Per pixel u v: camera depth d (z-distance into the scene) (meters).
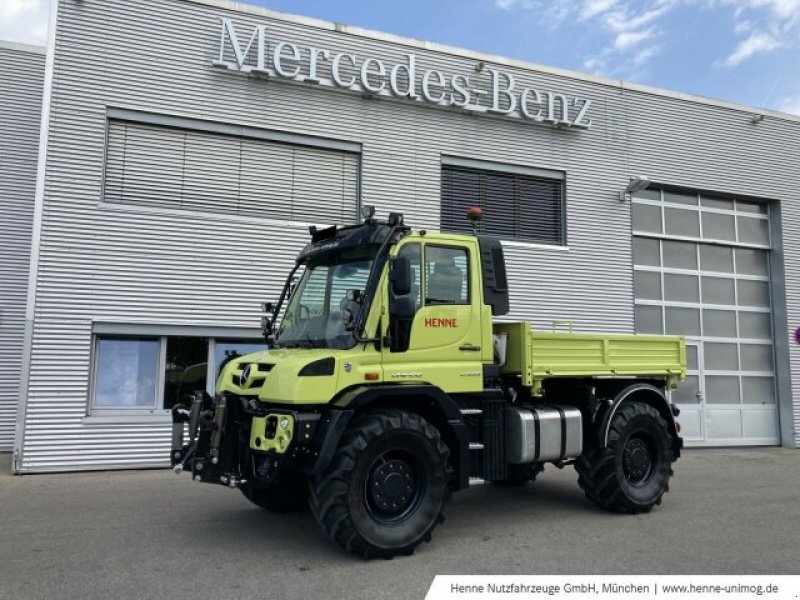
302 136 11.62
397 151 12.25
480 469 6.46
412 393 5.73
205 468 5.54
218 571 5.16
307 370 5.36
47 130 10.07
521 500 8.05
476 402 6.50
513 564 5.38
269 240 11.23
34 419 9.70
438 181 12.52
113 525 6.64
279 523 6.71
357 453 5.30
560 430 6.91
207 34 11.07
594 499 7.32
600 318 13.66
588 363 7.32
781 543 6.10
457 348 6.20
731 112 15.44
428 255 6.16
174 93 10.82
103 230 10.27
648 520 7.02
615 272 13.91
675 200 14.98
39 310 9.83
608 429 7.16
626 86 14.37
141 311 10.38
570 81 13.83
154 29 10.77
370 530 5.36
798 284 15.70
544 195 13.65
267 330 6.75
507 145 13.16
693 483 9.58
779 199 15.76
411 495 5.68
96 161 10.32
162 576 5.05
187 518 6.94
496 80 12.90
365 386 5.62
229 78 11.17
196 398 5.90
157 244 10.56
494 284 6.58
